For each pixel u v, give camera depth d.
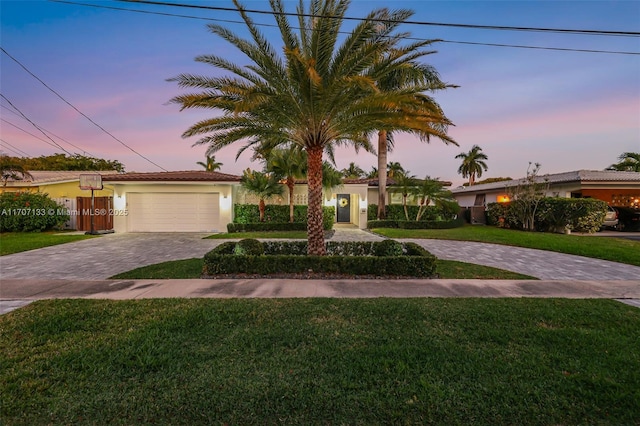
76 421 2.37
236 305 5.07
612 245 11.80
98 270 8.02
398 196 22.12
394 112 7.10
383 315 4.64
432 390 2.73
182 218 17.44
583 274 7.73
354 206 23.48
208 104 7.17
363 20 7.03
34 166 33.84
